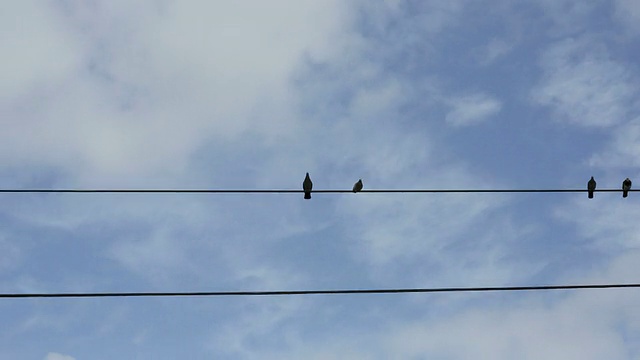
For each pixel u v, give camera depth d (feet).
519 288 104.83
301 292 101.19
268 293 100.42
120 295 99.40
